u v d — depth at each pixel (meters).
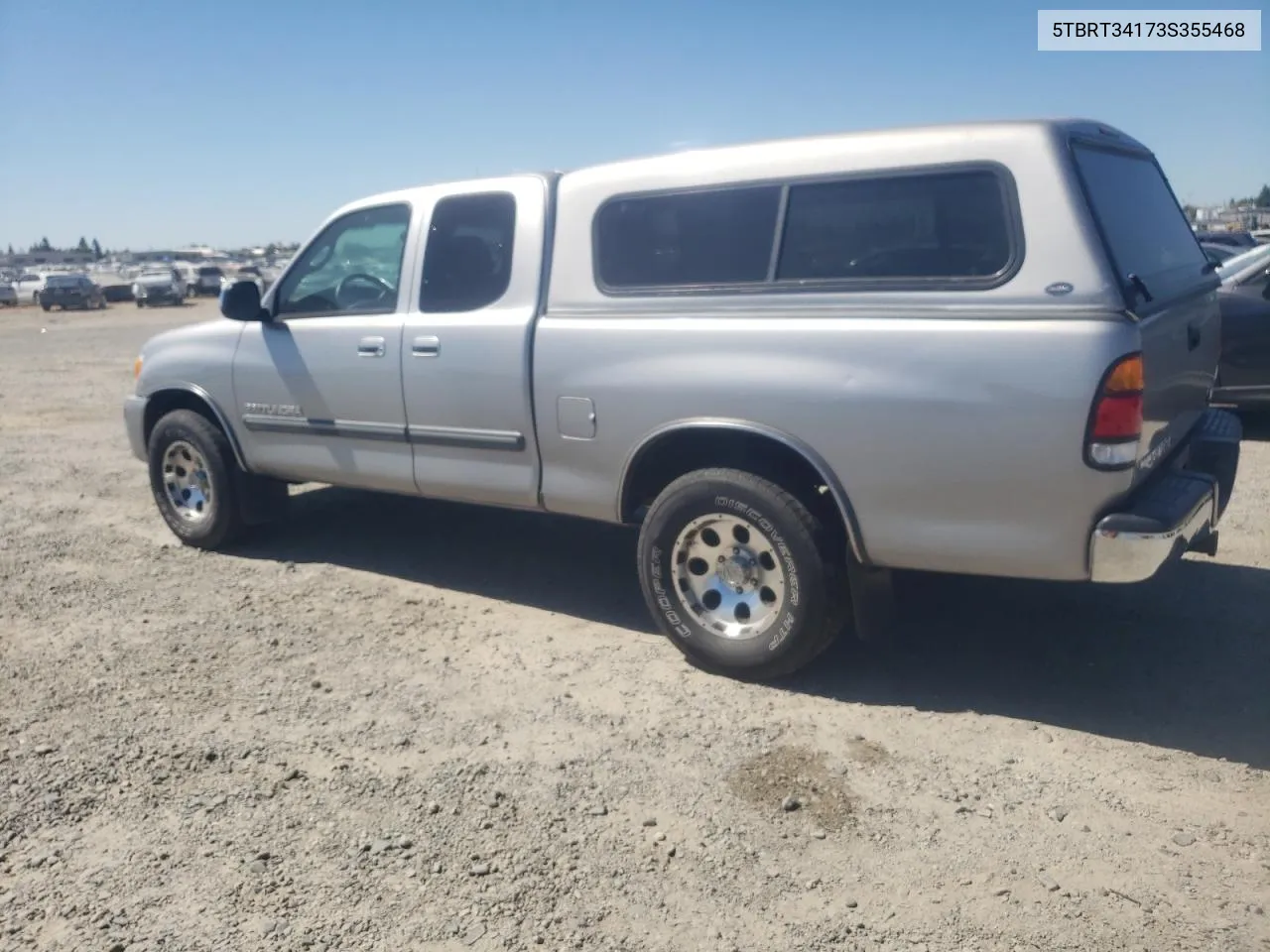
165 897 3.18
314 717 4.30
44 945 2.98
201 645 5.07
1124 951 2.87
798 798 3.62
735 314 4.32
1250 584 5.45
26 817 3.62
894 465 3.98
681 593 4.61
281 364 5.87
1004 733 4.05
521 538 6.68
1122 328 3.60
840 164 4.14
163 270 57.97
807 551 4.22
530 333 4.86
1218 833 3.38
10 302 50.53
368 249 5.62
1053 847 3.33
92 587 5.93
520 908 3.10
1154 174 4.80
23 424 11.77
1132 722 4.11
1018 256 3.76
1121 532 3.67
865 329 4.00
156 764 3.95
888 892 3.15
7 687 4.62
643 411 4.53
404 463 5.49
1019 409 3.72
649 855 3.35
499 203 5.07
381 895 3.17
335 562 6.29
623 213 4.67
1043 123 3.83
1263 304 8.50
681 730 4.13
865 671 4.60
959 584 5.55
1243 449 8.47
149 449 6.61
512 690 4.52
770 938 2.96
